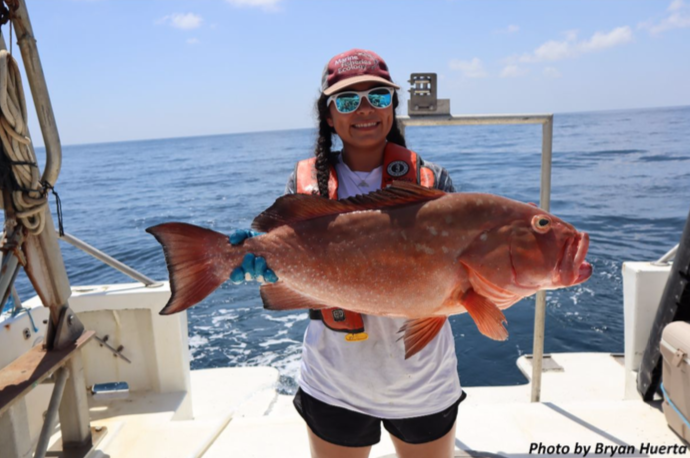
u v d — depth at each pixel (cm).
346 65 212
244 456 330
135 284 431
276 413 438
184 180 3925
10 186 265
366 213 195
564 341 688
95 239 1764
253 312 883
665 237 1229
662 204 1641
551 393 447
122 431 359
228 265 196
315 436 229
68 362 316
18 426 279
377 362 215
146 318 410
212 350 740
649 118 12612
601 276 923
